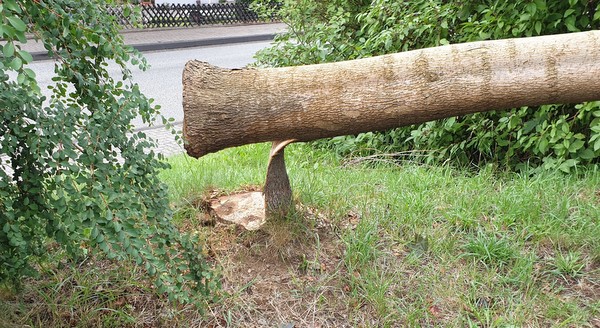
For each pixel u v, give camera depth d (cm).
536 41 284
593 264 343
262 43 1725
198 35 1833
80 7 258
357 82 287
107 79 282
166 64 1298
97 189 235
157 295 311
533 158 519
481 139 517
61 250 338
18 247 250
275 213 354
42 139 232
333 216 375
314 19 712
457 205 398
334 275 326
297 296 315
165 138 748
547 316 303
